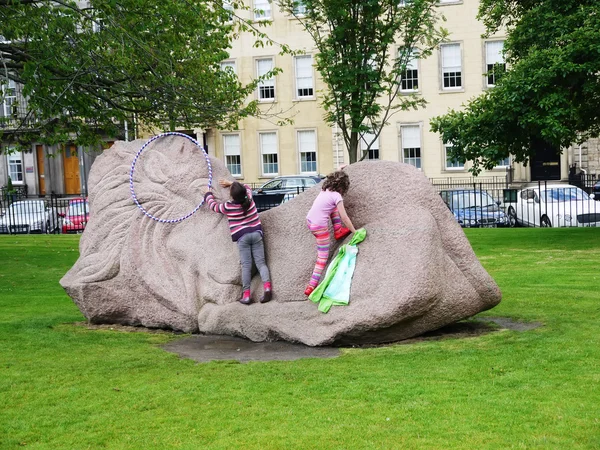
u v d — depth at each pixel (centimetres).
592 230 2128
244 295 934
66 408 655
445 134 2039
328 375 725
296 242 930
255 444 559
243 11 4250
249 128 4366
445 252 862
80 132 1966
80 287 1047
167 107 1923
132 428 602
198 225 1020
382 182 891
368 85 2120
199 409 640
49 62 1670
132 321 1041
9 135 1944
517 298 1109
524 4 2073
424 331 870
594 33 1758
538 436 552
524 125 1859
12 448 569
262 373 743
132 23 1731
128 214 1061
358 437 564
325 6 2031
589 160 3853
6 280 1535
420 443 548
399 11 2162
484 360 751
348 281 858
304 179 3422
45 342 913
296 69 4250
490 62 3972
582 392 641
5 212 3045
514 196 2733
